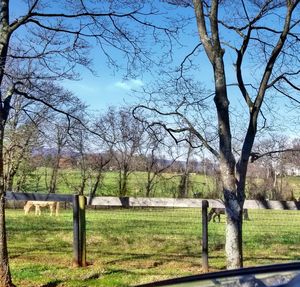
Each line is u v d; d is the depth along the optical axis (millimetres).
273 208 11250
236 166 9297
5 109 8609
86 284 9250
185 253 13008
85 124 12430
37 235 16531
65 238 15672
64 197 11109
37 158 41344
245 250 13859
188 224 19609
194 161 42531
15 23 8820
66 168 44031
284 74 9773
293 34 10258
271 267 2406
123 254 12680
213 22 9281
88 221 21172
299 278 2123
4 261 8453
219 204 10820
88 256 12297
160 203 11250
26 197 11344
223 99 9242
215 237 16047
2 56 8492
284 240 15633
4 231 8484
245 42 9484
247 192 39125
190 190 42531
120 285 9219
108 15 9922
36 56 9977
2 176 8453
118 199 11398
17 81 9086
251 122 9219
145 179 44812
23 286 8930
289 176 40625
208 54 9383
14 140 22922
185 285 2283
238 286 2176
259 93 9273
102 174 44062
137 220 20875
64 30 9883
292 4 9109
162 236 16203
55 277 9711
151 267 10992
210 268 10844
